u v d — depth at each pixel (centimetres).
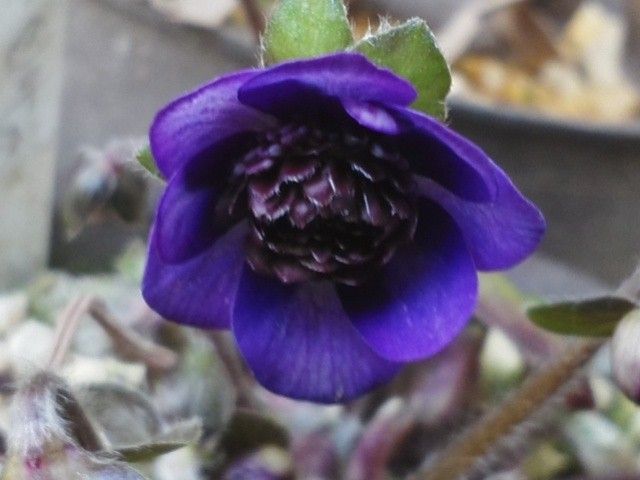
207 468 12
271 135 9
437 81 8
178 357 13
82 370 13
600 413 14
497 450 12
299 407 14
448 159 8
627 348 9
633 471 13
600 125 18
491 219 8
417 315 9
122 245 18
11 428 8
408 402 14
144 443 9
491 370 14
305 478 13
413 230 9
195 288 9
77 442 8
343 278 9
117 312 15
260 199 8
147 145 9
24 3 15
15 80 15
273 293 9
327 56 7
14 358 12
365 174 8
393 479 14
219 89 8
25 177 16
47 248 18
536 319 9
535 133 18
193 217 9
